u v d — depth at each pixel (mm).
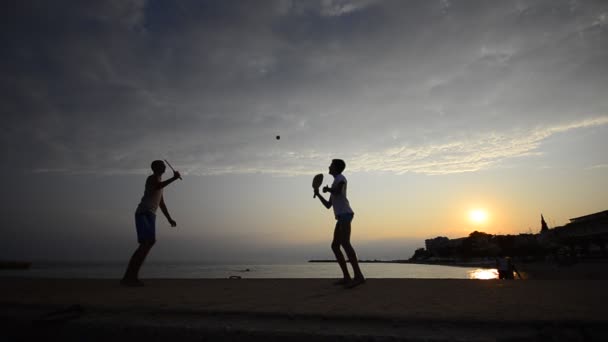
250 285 4637
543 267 35906
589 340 1969
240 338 2213
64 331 2576
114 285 4805
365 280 4730
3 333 2721
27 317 2742
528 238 77312
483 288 3727
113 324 2492
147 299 3287
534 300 2836
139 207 5184
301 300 3152
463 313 2379
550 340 1968
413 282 4562
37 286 4629
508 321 2156
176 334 2332
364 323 2354
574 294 3127
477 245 103875
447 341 1918
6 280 5672
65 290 4121
